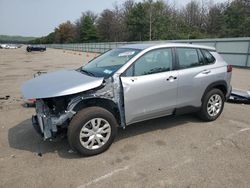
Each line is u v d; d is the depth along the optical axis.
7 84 10.02
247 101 6.66
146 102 4.21
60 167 3.51
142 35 62.38
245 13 53.66
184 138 4.45
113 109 4.07
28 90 3.76
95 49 50.50
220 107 5.37
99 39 83.94
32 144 4.25
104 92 3.86
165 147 4.11
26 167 3.53
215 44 19.38
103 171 3.41
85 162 3.64
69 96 3.71
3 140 4.42
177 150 4.00
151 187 3.06
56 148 4.09
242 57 17.39
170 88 4.43
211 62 5.19
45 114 3.73
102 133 3.87
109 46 43.34
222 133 4.66
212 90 5.15
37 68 16.11
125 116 4.05
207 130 4.80
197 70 4.83
